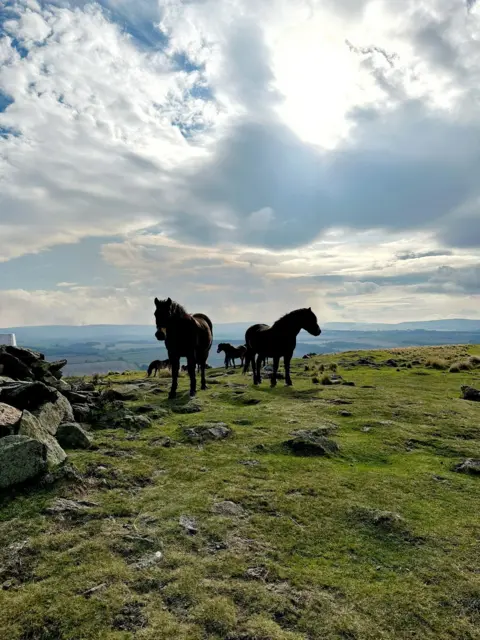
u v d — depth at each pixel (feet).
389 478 22.85
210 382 62.85
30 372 35.86
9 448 19.75
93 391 42.96
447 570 14.73
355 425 33.78
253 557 14.96
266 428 31.73
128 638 11.06
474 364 87.71
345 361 102.73
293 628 11.74
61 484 19.57
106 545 15.25
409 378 69.67
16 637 11.16
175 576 13.60
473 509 19.45
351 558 15.29
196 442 27.86
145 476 22.02
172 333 44.62
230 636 11.27
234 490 20.34
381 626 11.99
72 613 11.93
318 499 19.83
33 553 14.80
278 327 56.75
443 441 30.25
